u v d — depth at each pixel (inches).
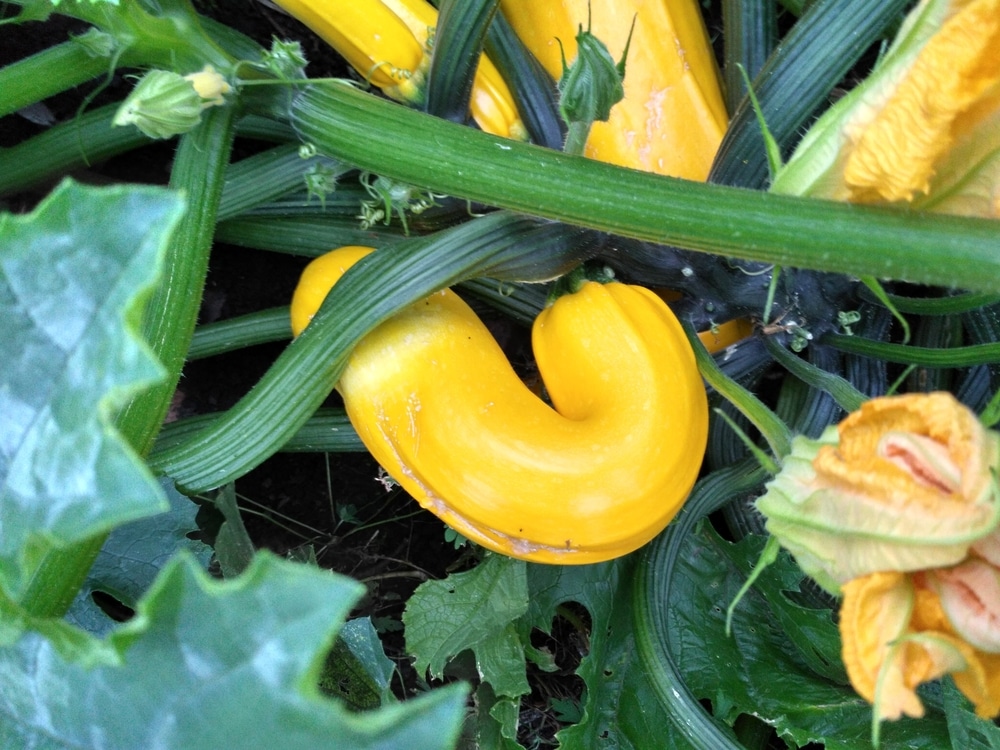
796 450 18.1
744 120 24.0
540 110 25.3
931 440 16.5
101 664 14.8
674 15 25.8
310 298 24.4
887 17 23.0
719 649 27.2
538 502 22.1
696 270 25.0
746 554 27.4
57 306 14.3
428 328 22.9
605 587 27.5
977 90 16.3
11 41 29.6
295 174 25.8
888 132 17.2
